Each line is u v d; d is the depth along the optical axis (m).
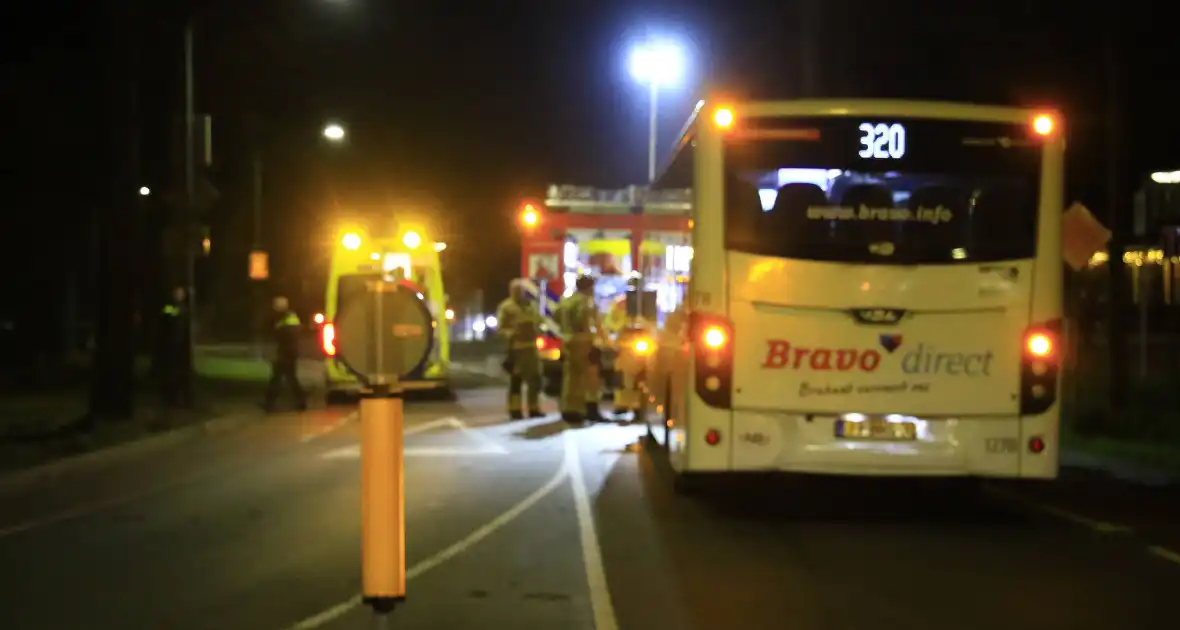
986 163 9.46
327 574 8.31
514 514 10.54
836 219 9.47
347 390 22.30
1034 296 9.42
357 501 11.38
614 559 8.78
